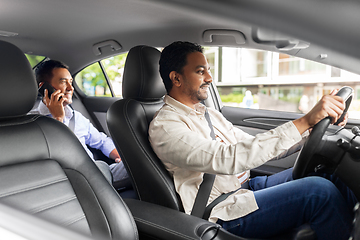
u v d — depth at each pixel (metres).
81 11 1.71
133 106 1.39
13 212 0.52
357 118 1.72
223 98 2.66
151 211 1.13
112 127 1.33
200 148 1.16
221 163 1.11
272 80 2.51
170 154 1.22
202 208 1.27
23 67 0.98
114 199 1.01
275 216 1.14
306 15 0.44
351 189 1.16
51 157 0.99
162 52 1.41
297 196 1.11
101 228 0.96
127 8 1.63
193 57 1.36
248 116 2.25
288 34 0.49
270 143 1.10
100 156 2.43
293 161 1.95
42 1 1.60
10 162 0.89
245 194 1.24
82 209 0.97
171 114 1.32
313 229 1.10
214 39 1.72
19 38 2.02
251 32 0.54
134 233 1.00
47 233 0.47
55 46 2.22
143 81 1.46
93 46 2.26
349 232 1.02
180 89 1.40
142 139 1.32
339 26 0.43
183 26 1.70
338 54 0.47
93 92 2.87
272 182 1.51
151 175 1.28
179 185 1.28
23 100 0.97
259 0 0.47
